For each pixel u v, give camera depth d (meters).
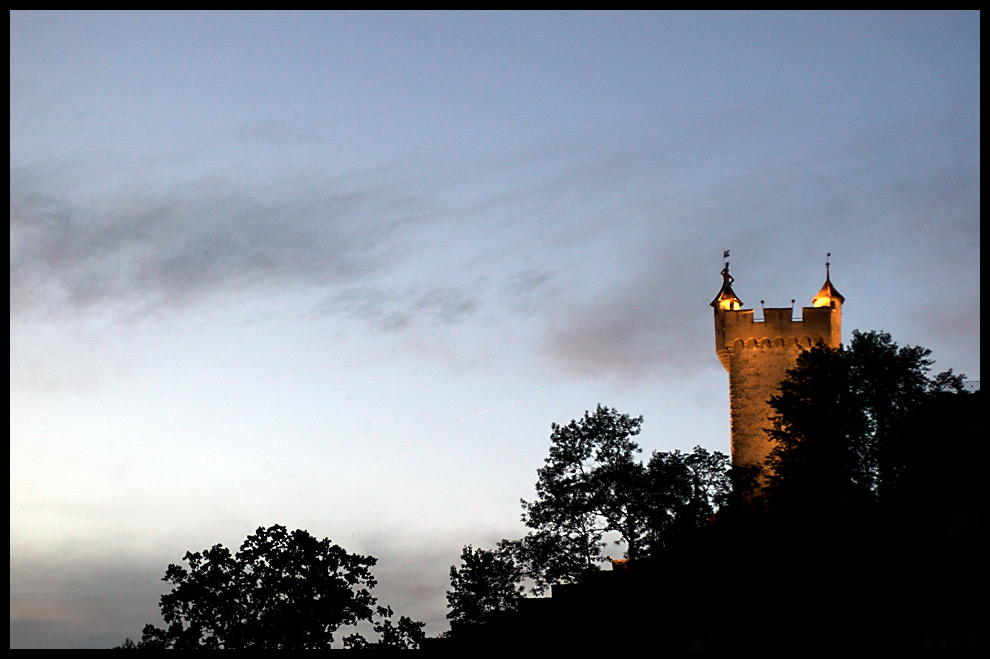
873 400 64.81
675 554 64.69
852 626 54.28
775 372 96.44
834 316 98.75
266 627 75.75
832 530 58.06
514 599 82.12
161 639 74.50
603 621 64.69
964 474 56.66
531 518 82.06
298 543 78.50
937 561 55.19
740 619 57.09
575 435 83.38
